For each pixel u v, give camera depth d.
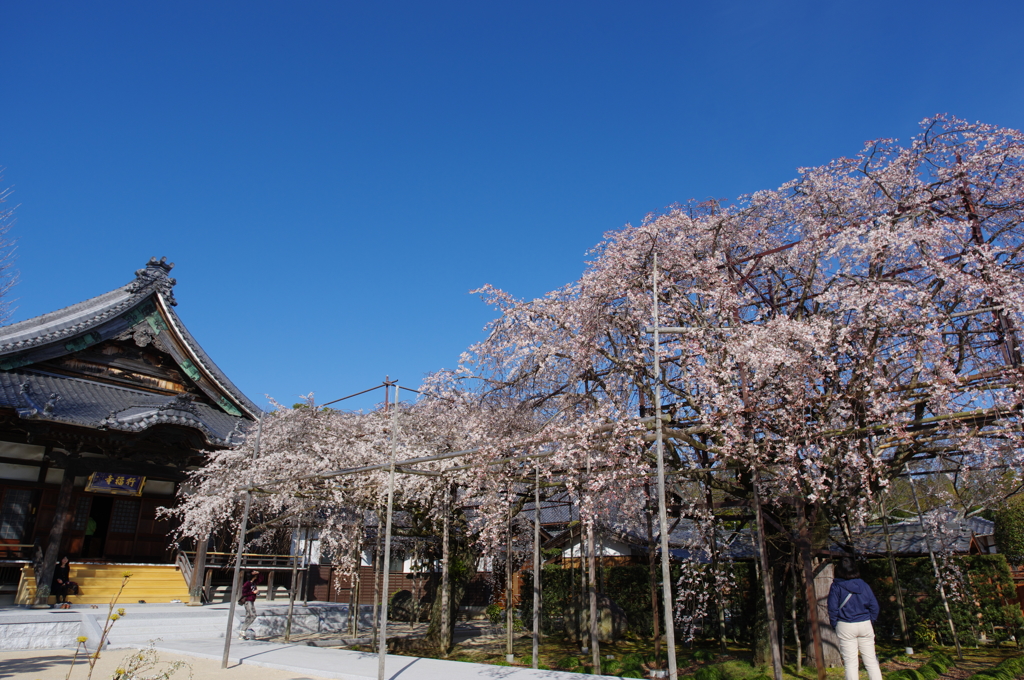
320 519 19.59
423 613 23.89
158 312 26.31
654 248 10.14
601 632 16.55
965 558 16.09
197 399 27.75
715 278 11.62
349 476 15.30
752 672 11.53
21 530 21.03
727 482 11.81
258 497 17.48
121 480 21.92
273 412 21.02
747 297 11.80
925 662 12.84
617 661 13.25
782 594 12.32
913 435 9.62
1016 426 8.86
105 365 25.17
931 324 9.39
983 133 10.78
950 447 9.77
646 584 19.88
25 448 21.50
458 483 14.40
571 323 12.24
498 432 13.30
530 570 21.00
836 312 10.47
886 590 16.69
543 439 11.19
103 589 20.64
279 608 20.50
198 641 15.66
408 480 14.59
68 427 20.44
